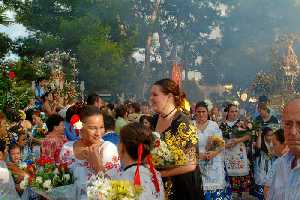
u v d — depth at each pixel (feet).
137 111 43.04
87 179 16.61
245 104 168.35
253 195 35.09
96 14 149.79
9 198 19.33
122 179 13.52
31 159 27.45
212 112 44.50
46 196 17.19
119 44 151.02
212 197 28.22
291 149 11.55
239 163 35.01
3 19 60.49
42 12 147.84
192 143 15.60
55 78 71.36
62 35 138.82
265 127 33.19
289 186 11.68
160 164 15.34
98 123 16.74
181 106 16.38
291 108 11.47
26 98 40.98
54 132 23.36
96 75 134.72
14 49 126.21
